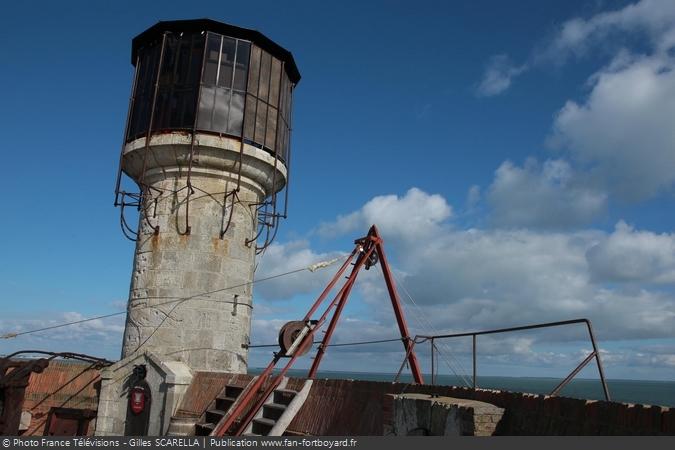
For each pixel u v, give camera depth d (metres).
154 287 18.11
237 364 18.31
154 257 18.38
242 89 19.30
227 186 19.20
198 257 18.28
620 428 6.11
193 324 17.77
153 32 19.92
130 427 16.61
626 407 6.15
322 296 15.90
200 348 17.62
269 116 19.94
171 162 18.70
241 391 15.08
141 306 18.12
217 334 17.95
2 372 16.47
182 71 19.19
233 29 19.56
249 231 19.62
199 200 18.70
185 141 18.20
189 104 18.72
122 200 18.98
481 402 8.15
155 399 16.42
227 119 18.78
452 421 7.84
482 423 7.43
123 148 19.50
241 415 14.27
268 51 20.48
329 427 11.86
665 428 5.60
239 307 18.70
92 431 18.53
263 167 19.47
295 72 21.97
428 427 8.41
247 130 19.02
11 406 16.31
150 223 18.69
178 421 15.30
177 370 16.73
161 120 18.77
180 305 17.86
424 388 10.20
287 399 13.72
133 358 17.19
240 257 19.05
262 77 20.02
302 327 15.35
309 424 12.45
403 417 9.12
